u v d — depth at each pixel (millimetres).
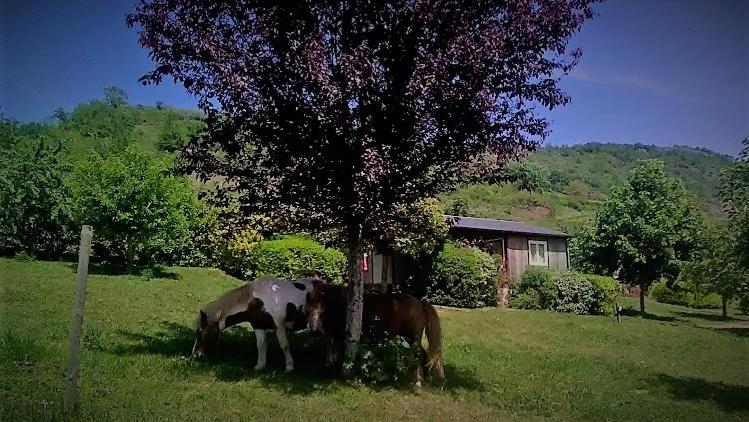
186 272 21781
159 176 19406
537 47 8055
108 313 12070
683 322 24344
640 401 8750
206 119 8438
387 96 7855
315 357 9773
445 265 22969
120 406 6234
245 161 8531
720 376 11797
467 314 20219
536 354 12539
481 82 7590
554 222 64125
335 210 8281
